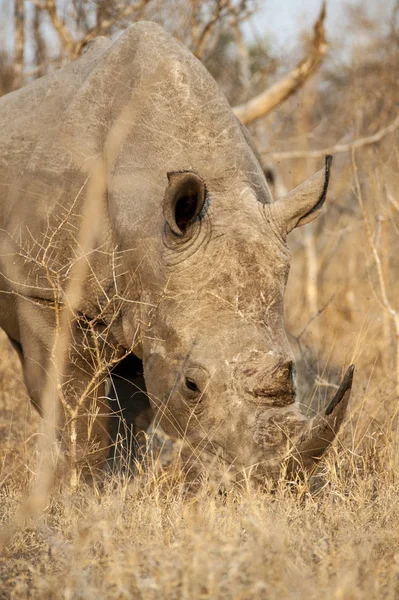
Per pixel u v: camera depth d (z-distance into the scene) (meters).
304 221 16.86
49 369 18.66
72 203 18.36
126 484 16.03
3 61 36.44
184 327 16.16
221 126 17.84
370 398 21.11
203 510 14.62
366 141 32.47
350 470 17.48
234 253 16.25
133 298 17.59
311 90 40.56
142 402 19.97
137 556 12.57
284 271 16.44
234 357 15.53
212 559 12.17
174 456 16.31
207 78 18.34
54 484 16.75
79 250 18.12
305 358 23.58
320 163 41.28
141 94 18.19
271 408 15.05
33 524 14.57
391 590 11.52
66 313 18.09
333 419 14.27
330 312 30.31
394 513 15.05
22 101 20.59
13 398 22.48
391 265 31.53
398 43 37.91
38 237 18.59
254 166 17.88
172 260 16.39
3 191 19.72
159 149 17.78
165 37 18.73
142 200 17.48
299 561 12.31
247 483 14.53
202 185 16.00
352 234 33.41
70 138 18.83
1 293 20.22
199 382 15.67
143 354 17.17
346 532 13.80
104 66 19.05
